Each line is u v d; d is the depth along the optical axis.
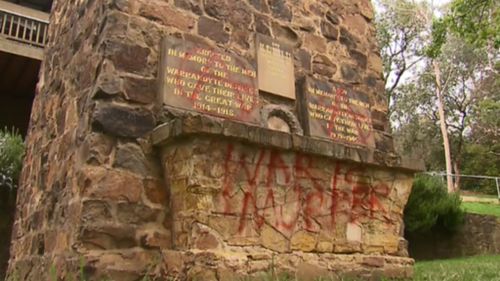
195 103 4.80
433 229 13.03
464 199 19.81
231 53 5.30
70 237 4.21
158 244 4.21
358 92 6.41
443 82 28.77
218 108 4.96
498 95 28.31
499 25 12.58
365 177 4.63
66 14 6.37
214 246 3.70
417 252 12.66
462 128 29.41
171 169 4.17
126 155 4.31
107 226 4.06
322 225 4.28
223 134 3.74
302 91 5.85
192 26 5.12
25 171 6.77
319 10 6.44
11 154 12.00
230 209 3.83
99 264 3.94
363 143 6.18
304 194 4.22
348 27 6.68
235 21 5.51
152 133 4.34
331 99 6.05
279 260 3.91
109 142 4.29
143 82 4.62
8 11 11.58
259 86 5.45
